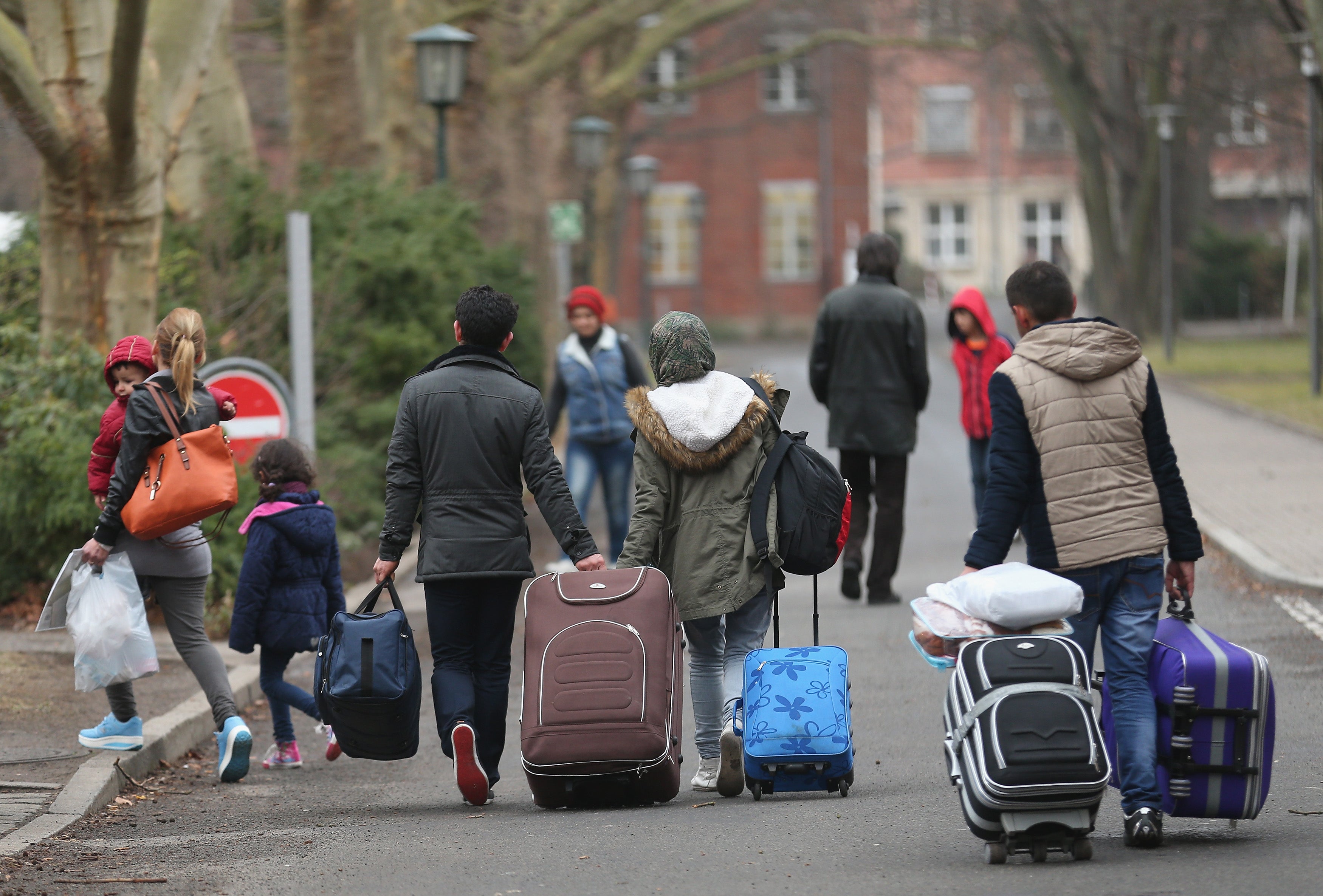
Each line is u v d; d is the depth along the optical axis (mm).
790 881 13594
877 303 30094
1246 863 13688
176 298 39844
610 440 34406
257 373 30516
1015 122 198000
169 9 33344
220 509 19062
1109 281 110438
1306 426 59812
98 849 16016
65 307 32469
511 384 17797
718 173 153875
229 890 14094
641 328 122312
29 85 30547
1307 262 136500
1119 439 14500
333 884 14195
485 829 16516
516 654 28031
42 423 29266
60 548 29578
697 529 17062
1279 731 20328
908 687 24219
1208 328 133875
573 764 16500
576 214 67562
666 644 16734
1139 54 83375
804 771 17125
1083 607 14539
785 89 152625
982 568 14492
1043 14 92812
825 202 152750
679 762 17234
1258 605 30156
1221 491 44875
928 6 93250
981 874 13555
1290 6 57188
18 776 18906
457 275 46969
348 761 21656
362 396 43344
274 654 20625
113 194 32188
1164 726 14391
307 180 47719
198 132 46531
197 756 21781
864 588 34219
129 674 19078
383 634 17250
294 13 57625
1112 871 13461
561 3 73062
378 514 41188
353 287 43281
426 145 65375
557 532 17641
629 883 13781
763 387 17641
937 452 58719
